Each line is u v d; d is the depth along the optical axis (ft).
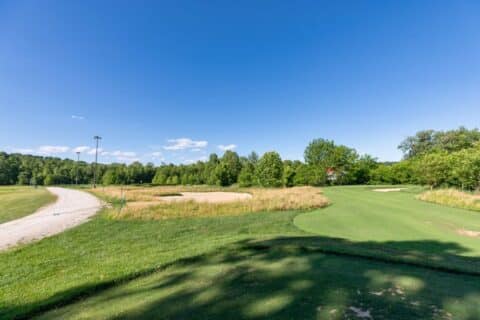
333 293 13.56
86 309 13.23
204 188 140.97
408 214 41.81
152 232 32.12
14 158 289.94
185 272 17.89
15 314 13.01
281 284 14.98
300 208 50.62
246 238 27.63
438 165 81.51
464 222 35.19
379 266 17.95
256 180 160.04
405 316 11.18
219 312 11.98
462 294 13.34
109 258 21.58
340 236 28.43
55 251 23.95
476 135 155.22
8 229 33.99
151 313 12.25
